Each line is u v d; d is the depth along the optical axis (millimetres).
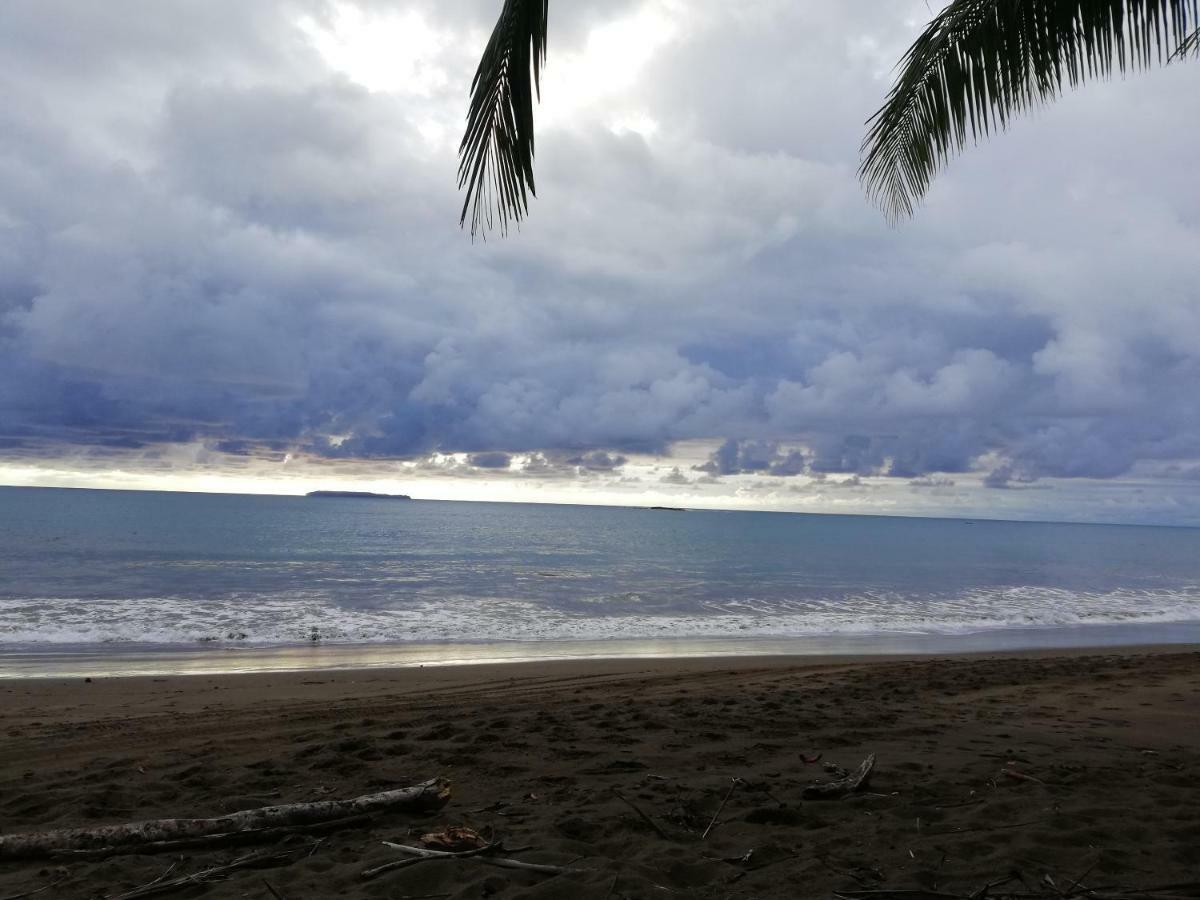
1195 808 3920
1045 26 3789
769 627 18734
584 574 33031
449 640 15578
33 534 48062
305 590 24344
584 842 3494
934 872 3070
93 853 3357
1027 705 7934
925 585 31312
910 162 4582
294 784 4676
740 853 3326
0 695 9219
